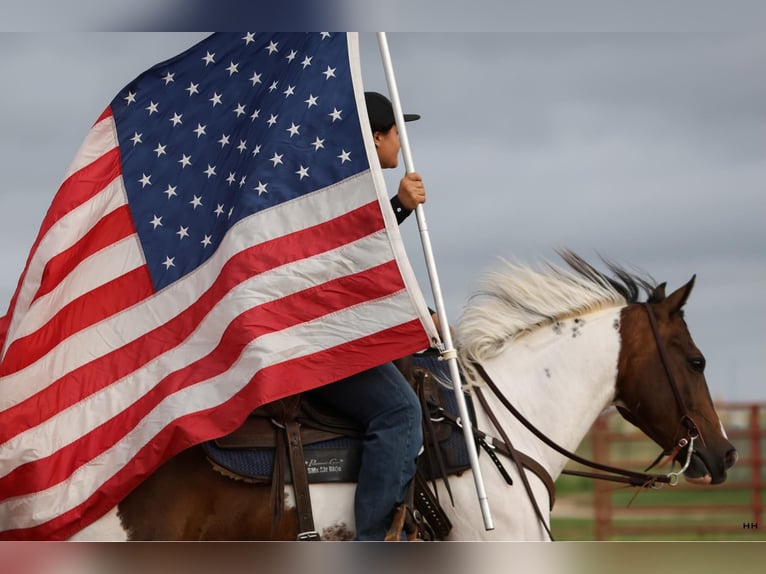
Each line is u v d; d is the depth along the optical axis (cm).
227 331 838
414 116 970
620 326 983
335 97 888
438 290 863
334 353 833
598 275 1004
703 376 995
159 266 884
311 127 884
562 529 2214
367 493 834
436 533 884
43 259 869
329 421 853
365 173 863
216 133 913
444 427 887
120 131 911
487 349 939
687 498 2336
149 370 855
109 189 898
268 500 827
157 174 903
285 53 918
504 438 903
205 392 825
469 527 878
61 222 878
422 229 870
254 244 854
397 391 845
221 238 874
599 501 2191
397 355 831
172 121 916
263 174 873
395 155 966
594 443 2230
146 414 831
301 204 867
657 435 992
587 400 967
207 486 820
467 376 920
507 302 966
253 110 911
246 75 924
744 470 2258
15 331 866
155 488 819
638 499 2489
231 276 848
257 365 814
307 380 821
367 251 850
